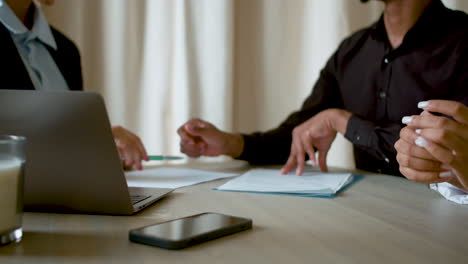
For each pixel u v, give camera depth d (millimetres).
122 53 1709
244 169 1108
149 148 1771
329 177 904
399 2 1230
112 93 1716
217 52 1770
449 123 626
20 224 428
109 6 1694
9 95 498
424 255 391
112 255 380
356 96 1413
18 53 1156
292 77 1909
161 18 1745
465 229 493
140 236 415
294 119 1361
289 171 1002
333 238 446
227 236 448
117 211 546
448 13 1256
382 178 931
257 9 1868
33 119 504
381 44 1336
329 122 1049
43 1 1333
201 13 1764
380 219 541
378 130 988
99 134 501
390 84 1299
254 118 1898
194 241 410
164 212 572
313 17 1901
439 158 625
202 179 879
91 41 1702
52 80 1345
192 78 1772
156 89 1763
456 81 1200
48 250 394
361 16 1920
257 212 577
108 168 519
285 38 1893
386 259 379
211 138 1159
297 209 599
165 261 365
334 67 1485
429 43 1228
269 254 388
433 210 603
